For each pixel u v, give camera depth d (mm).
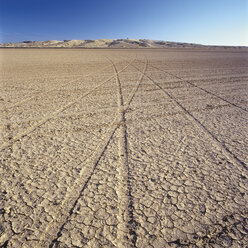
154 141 3764
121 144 3670
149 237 1927
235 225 2033
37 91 7941
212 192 2475
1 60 22219
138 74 11672
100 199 2395
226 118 4824
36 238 1935
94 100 6566
